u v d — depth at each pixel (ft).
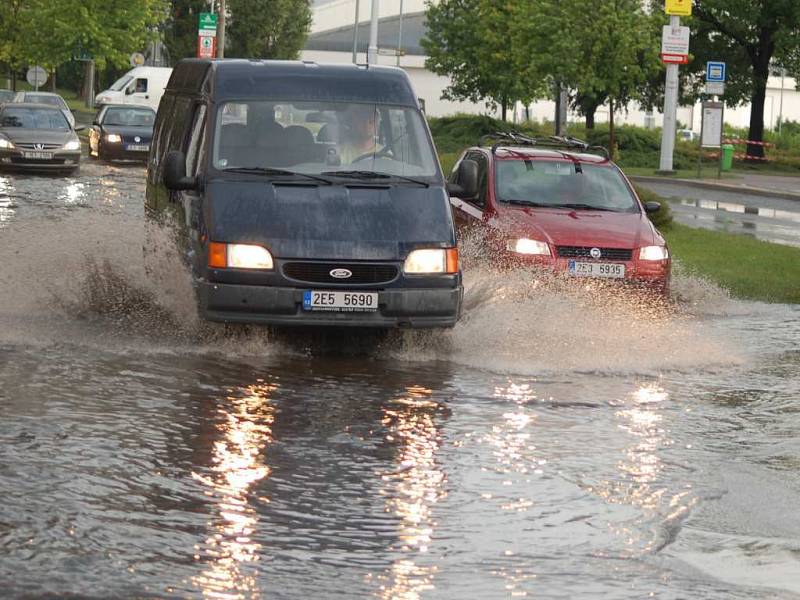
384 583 30.09
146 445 41.68
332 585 29.84
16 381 50.37
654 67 244.42
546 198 82.53
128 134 202.90
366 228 58.59
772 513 37.11
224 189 59.67
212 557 31.40
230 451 41.52
